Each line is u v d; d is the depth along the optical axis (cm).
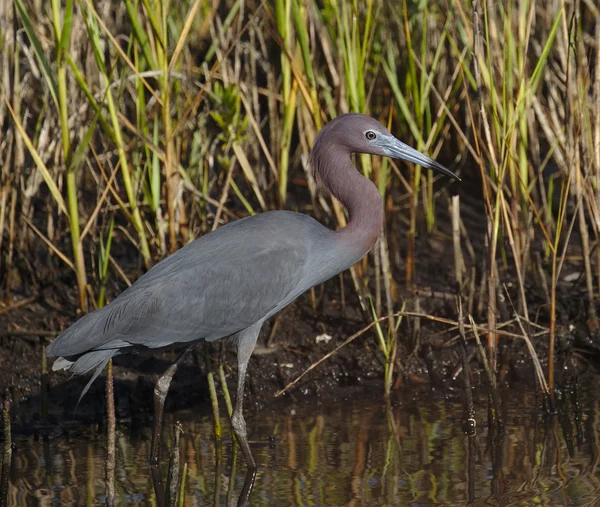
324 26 1220
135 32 1055
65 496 845
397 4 1414
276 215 988
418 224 1451
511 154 1080
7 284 1209
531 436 988
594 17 1591
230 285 943
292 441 988
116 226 1338
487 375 1008
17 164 1223
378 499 834
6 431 858
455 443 972
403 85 1437
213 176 1322
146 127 1177
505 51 1105
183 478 767
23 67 1420
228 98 1184
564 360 1189
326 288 1284
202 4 1388
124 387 1114
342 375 1162
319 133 1002
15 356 1120
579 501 821
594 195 1188
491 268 1023
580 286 1294
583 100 1141
